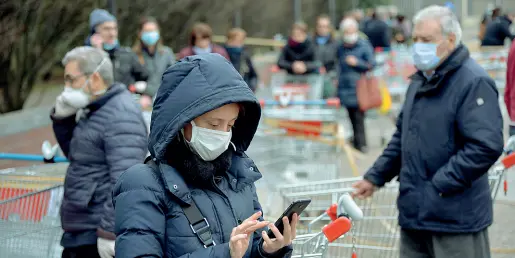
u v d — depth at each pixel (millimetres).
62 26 13727
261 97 11336
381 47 18547
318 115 8352
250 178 2982
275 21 29156
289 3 29625
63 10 13469
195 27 10203
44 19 13422
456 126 4211
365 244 4973
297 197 5066
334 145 8297
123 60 8125
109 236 4129
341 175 9508
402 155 4441
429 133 4270
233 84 2752
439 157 4242
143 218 2748
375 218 5051
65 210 4324
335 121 8344
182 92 2723
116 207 2822
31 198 4457
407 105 4469
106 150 4246
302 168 7902
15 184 5027
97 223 4285
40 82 17016
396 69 14609
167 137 2715
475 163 4090
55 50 14156
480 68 4230
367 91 11164
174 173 2807
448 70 4191
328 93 12906
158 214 2773
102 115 4301
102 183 4293
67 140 4602
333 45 13164
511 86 6102
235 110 2836
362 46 11234
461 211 4203
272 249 2742
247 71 11430
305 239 3711
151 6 18188
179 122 2695
